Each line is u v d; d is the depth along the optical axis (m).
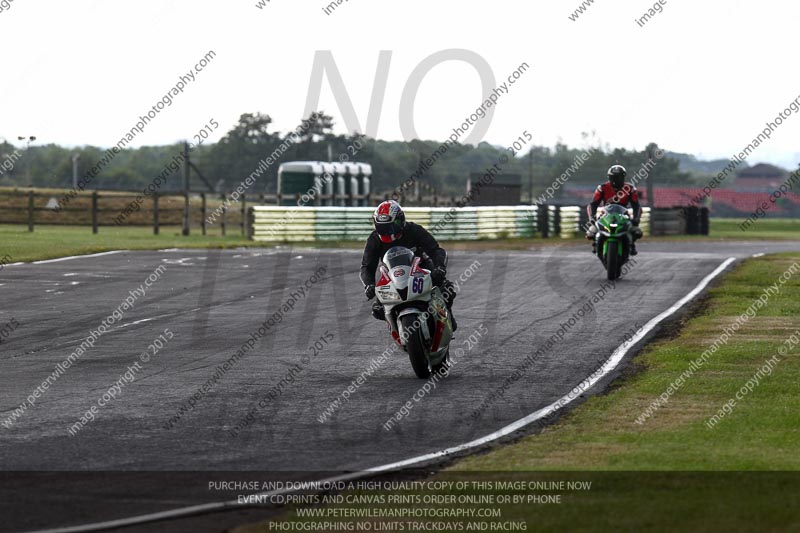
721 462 27.80
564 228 168.62
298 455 29.88
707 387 39.69
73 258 102.38
